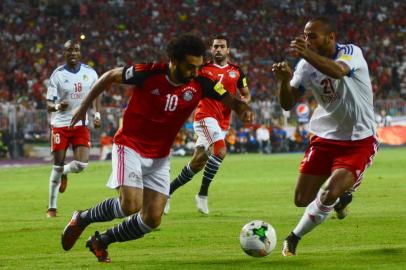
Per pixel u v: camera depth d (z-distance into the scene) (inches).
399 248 870.4
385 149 3636.8
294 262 782.5
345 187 816.9
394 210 1295.5
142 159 767.1
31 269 770.8
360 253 838.5
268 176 2192.4
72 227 797.2
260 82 4247.0
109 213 778.2
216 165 1269.7
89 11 4825.3
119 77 743.7
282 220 1183.6
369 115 839.1
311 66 826.8
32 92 3934.5
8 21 4645.7
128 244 954.1
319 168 863.1
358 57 817.5
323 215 813.9
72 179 2283.5
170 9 4921.3
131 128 762.8
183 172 1275.8
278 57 4653.1
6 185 2094.0
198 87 748.0
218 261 800.9
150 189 781.3
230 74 1309.1
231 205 1445.6
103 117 3521.2
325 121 854.5
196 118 1278.3
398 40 4874.5
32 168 2876.5
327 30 811.4
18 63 4279.0
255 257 804.6
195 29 4854.8
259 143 3666.3
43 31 4603.8
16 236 1046.4
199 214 1288.1
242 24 4926.2
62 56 4355.3
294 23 4987.7
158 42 4670.3
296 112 3769.7
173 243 960.3
